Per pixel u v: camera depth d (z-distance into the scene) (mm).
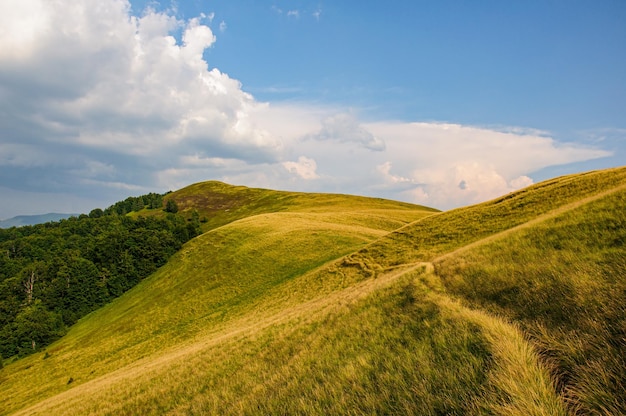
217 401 11141
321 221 85000
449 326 9133
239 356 15875
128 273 91875
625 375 5125
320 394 8172
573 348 6344
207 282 64000
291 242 67188
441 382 6727
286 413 8055
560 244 12891
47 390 43938
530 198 37438
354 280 35344
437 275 15477
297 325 17203
